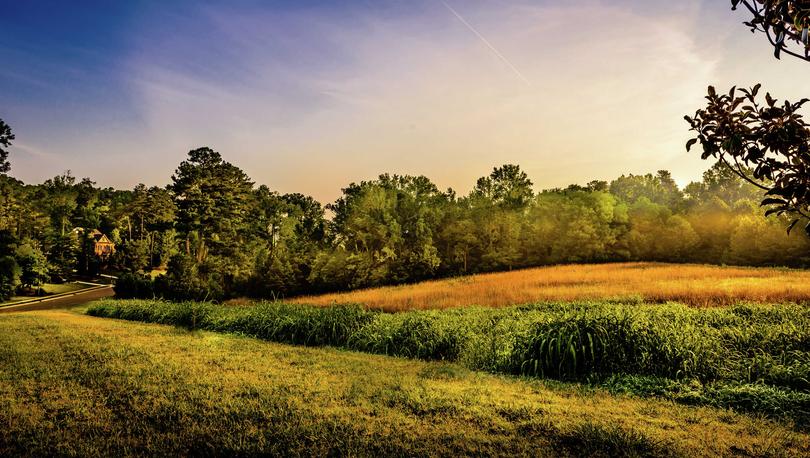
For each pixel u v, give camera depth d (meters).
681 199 58.34
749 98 2.38
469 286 26.97
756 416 5.78
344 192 56.81
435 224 47.59
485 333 10.88
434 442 4.93
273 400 6.36
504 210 49.69
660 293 18.16
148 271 64.00
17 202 54.69
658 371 7.66
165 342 11.65
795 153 2.30
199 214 50.47
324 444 4.86
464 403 6.32
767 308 12.56
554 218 50.06
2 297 38.69
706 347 7.93
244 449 4.72
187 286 28.25
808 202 2.32
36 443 4.87
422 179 56.84
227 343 11.88
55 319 18.33
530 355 8.58
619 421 5.59
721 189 66.75
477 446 4.80
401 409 6.08
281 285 33.66
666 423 5.52
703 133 2.53
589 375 7.86
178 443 4.91
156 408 5.98
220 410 5.93
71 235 61.41
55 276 56.06
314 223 64.94
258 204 61.31
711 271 29.27
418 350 10.23
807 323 10.19
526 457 4.53
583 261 45.34
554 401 6.52
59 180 115.44
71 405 6.14
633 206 54.47
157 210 81.88
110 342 11.43
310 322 12.91
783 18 2.02
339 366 8.91
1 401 6.28
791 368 7.04
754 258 37.72
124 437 5.08
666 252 45.62
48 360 9.02
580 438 4.98
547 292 21.06
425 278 39.84
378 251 42.91
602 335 8.28
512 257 44.09
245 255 44.19
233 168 54.31
